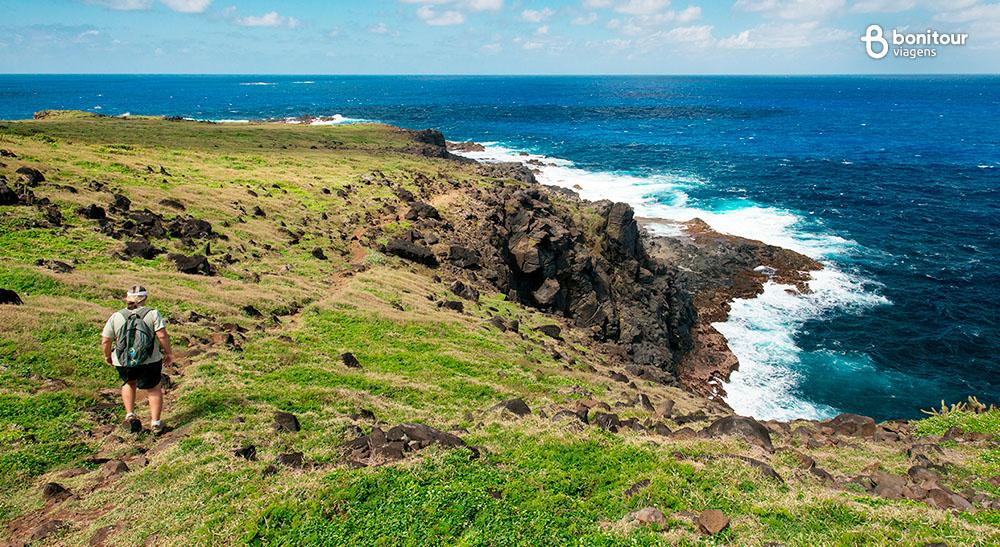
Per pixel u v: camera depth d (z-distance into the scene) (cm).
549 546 933
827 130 16100
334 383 1811
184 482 1106
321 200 4328
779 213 7388
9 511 1019
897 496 1210
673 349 4341
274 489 1068
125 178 3769
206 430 1344
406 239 3812
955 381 3900
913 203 7869
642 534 982
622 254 4700
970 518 1068
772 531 1008
